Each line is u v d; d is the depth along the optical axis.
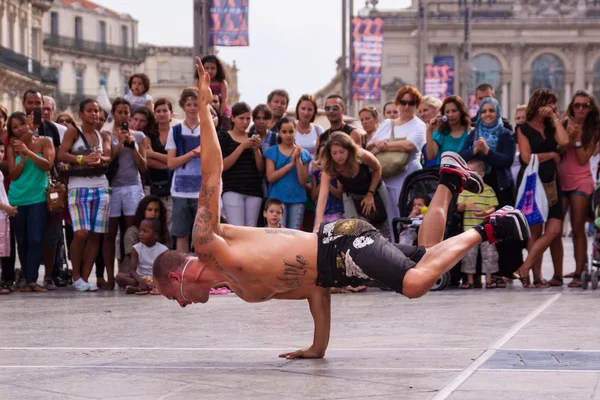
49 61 94.00
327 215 13.05
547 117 12.29
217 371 5.82
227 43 20.55
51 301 11.31
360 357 6.35
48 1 69.25
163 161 13.52
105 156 12.93
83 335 7.83
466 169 6.56
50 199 12.61
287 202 12.83
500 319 8.58
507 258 12.69
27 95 13.11
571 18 115.81
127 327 8.38
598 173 13.05
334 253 5.91
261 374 5.68
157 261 6.17
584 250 12.72
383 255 5.80
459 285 13.08
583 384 5.23
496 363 5.97
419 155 13.46
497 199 12.59
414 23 116.31
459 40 116.62
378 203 12.22
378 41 45.03
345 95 45.75
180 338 7.55
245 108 12.80
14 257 13.18
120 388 5.27
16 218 12.89
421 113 14.83
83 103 12.86
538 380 5.36
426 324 8.27
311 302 6.31
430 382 5.33
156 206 12.77
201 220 5.91
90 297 11.93
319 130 13.80
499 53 117.00
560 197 12.50
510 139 12.57
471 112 81.19
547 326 7.95
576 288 12.43
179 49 117.62
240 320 8.83
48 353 6.75
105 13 101.50
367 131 14.58
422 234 6.56
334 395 5.00
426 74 64.81
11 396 5.09
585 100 12.53
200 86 5.93
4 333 8.04
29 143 12.77
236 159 12.70
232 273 5.97
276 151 12.84
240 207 12.80
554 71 117.31
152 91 116.88
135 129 13.64
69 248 14.18
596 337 7.20
